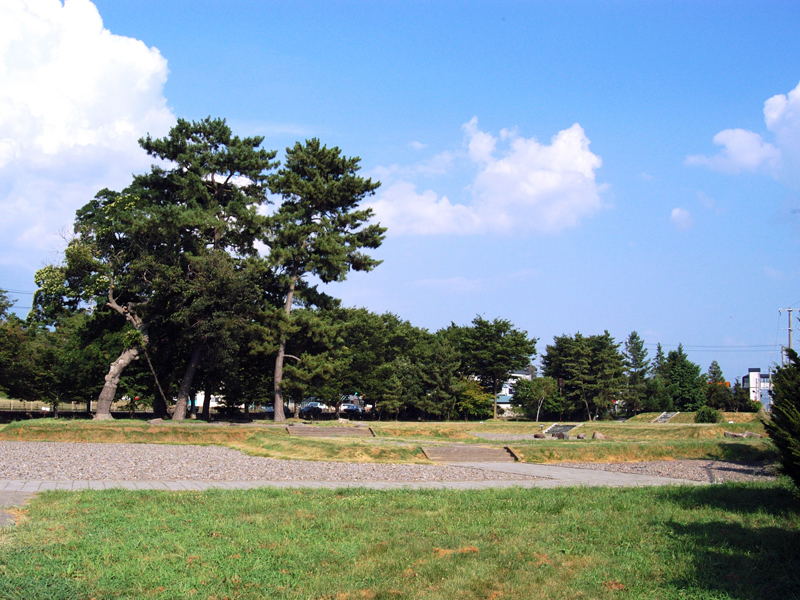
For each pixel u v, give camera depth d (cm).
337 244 4962
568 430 6203
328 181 5169
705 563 1002
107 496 1573
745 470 2838
